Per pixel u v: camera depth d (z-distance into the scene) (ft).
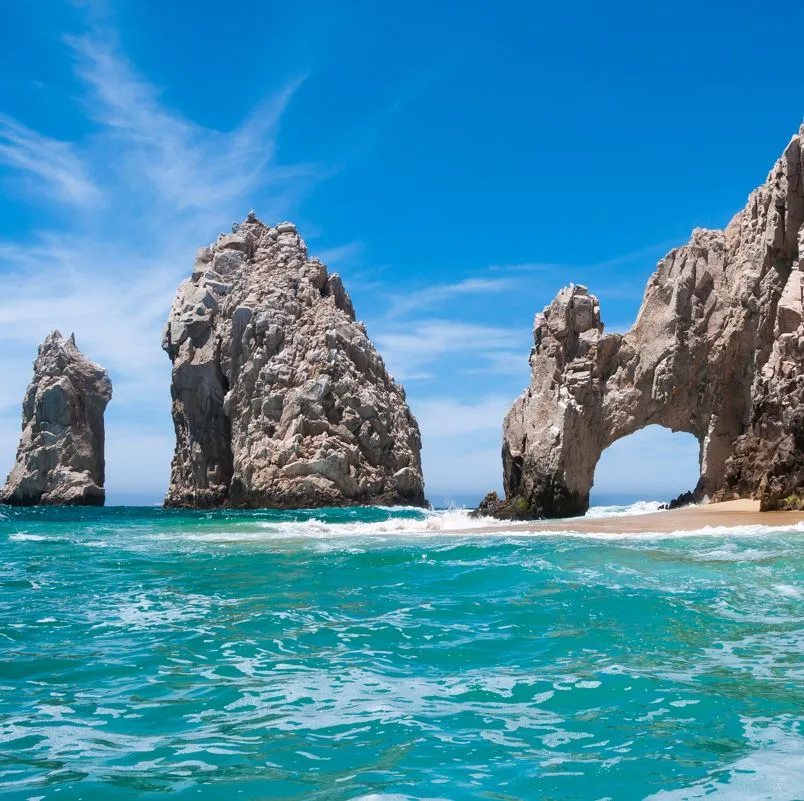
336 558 63.36
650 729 22.61
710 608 38.29
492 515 120.67
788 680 26.81
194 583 52.80
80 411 345.10
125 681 28.63
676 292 123.85
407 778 19.61
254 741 22.35
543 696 25.79
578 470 118.62
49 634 36.76
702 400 123.24
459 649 32.07
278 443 261.85
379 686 27.43
